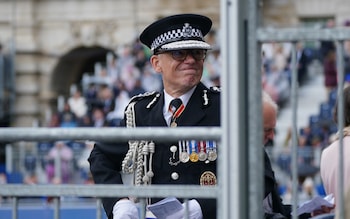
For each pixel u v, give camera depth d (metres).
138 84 48.00
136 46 50.06
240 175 9.07
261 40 9.09
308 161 36.31
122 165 11.90
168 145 11.67
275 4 58.56
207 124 11.77
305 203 10.88
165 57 11.87
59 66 63.38
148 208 10.69
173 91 11.91
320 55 47.78
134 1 61.56
